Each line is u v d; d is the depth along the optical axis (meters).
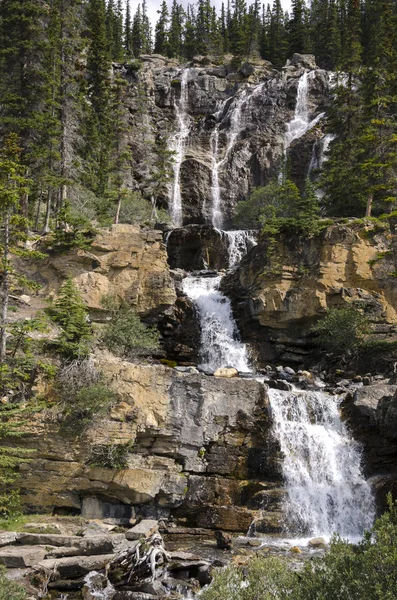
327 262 34.06
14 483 22.22
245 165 63.41
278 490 22.91
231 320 36.84
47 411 22.89
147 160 62.41
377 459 24.56
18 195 24.73
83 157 48.72
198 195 61.75
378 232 34.62
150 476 22.53
